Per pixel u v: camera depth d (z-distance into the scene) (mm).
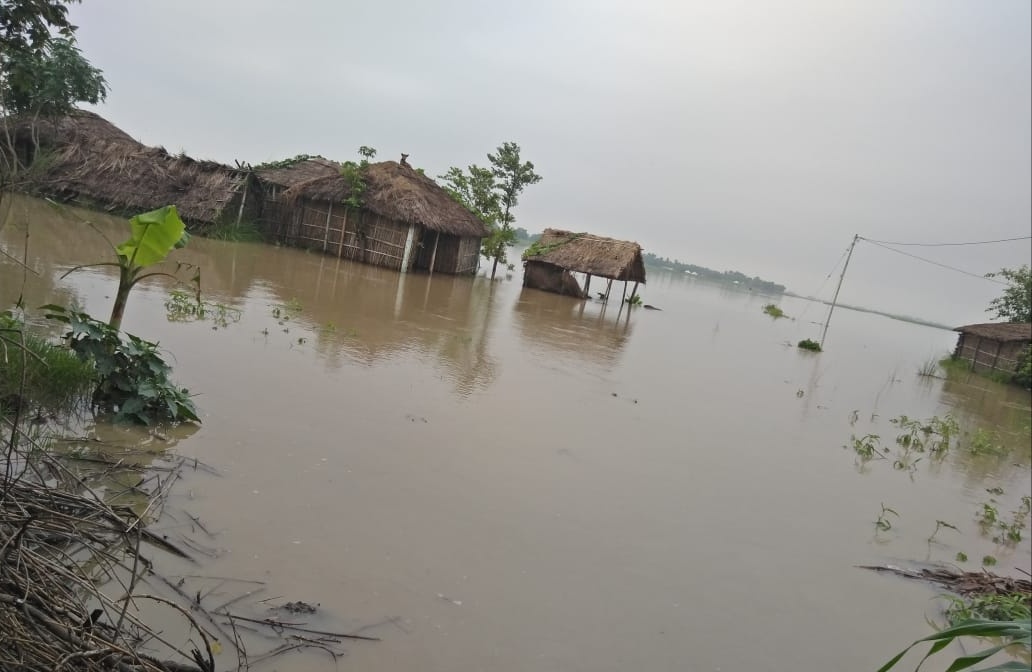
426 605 3760
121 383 5648
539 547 4738
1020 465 11328
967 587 5492
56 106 20641
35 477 4152
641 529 5426
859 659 4176
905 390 18859
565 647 3650
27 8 8297
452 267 25891
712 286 93188
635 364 13742
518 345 13164
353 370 8500
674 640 3951
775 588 4906
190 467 4855
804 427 10867
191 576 3590
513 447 6758
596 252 27609
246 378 7262
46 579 2846
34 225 15773
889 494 7953
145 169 22656
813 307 85938
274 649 3164
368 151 24156
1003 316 34594
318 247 23719
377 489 5113
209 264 16188
